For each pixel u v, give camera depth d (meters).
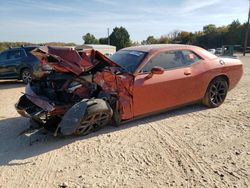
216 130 5.23
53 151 4.58
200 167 3.88
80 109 4.68
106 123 5.18
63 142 4.90
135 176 3.71
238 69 6.82
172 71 5.70
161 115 6.16
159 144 4.68
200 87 6.14
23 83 12.36
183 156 4.23
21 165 4.17
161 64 5.63
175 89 5.71
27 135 5.34
